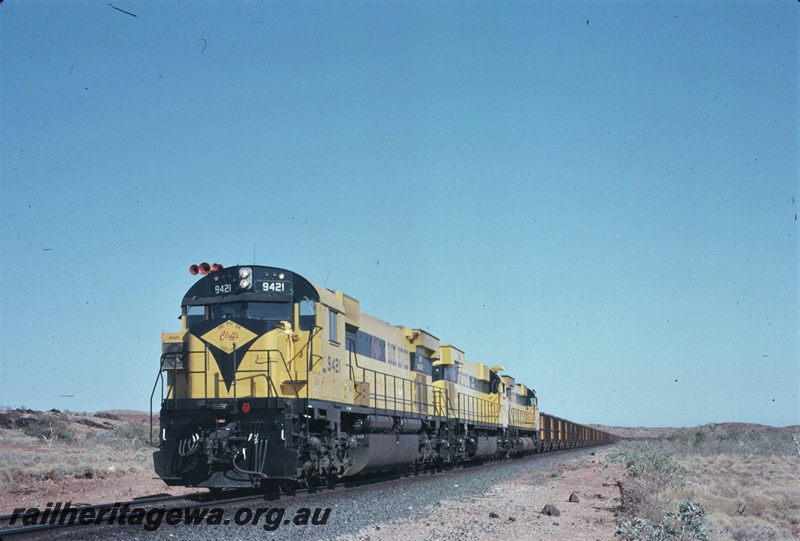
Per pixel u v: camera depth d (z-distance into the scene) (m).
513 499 22.97
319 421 20.83
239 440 18.69
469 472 33.53
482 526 16.77
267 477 18.55
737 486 30.42
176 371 19.73
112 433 56.09
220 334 19.50
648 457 39.50
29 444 47.84
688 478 33.25
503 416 46.47
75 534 12.87
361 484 24.12
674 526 17.28
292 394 19.36
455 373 37.22
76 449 44.47
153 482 26.83
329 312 21.44
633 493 21.80
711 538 16.98
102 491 23.59
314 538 14.05
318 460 20.20
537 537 15.87
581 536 16.27
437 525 16.59
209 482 18.81
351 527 15.41
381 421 25.31
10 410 71.25
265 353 19.23
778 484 32.41
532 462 44.69
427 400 32.44
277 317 19.95
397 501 19.91
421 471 31.97
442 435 33.81
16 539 12.34
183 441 19.12
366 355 25.56
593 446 97.44
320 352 20.34
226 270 20.25
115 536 12.97
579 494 25.33
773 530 19.23
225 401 19.06
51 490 23.19
